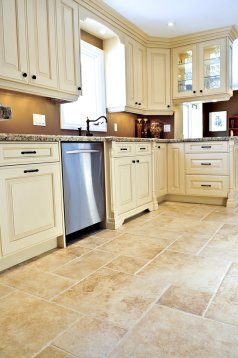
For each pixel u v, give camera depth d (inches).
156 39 160.7
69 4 103.7
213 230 103.3
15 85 86.1
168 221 117.9
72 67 105.5
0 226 68.9
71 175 92.0
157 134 170.1
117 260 78.0
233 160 141.8
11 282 66.4
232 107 310.7
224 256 78.7
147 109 163.6
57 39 98.6
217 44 153.6
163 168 155.3
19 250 74.3
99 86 138.9
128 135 163.9
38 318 51.6
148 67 161.8
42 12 92.6
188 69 164.4
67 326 49.0
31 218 77.4
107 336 46.1
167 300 56.7
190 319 50.1
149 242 92.3
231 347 42.8
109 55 141.9
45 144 81.0
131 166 121.3
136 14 131.9
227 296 57.7
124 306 54.9
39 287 63.6
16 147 72.1
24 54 86.7
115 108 143.1
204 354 41.5
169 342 44.3
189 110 229.9
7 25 81.4
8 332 47.7
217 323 48.8
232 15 135.6
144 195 132.5
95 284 64.3
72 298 58.4
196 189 151.2
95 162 103.4
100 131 139.6
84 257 80.9
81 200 97.0
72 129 121.6
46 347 43.8
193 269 70.9
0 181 68.6
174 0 120.1
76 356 41.8
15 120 97.9
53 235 85.0
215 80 157.8
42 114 107.6
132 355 41.7
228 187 142.3
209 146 145.3
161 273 69.1
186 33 156.0
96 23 121.9
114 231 106.0
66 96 104.7
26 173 75.1
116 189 110.7
